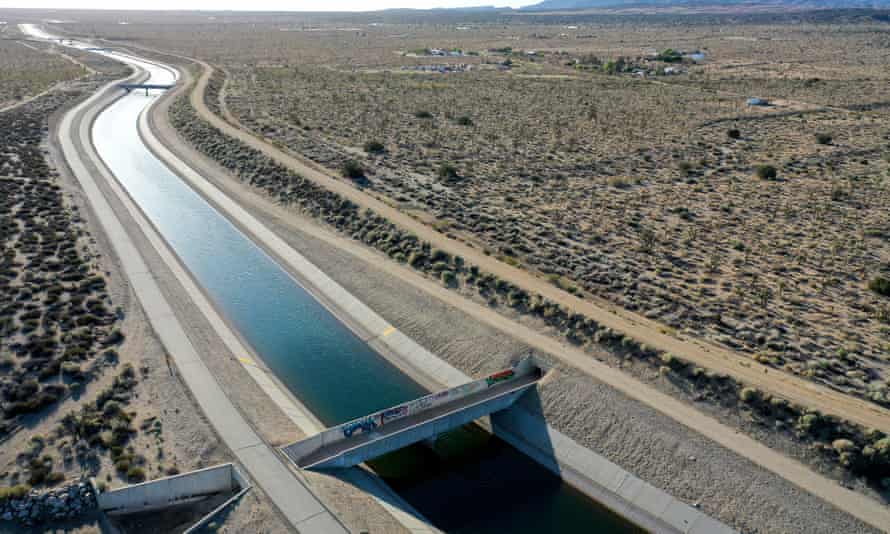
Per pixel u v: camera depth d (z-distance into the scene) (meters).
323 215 87.25
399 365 57.44
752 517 39.72
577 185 97.69
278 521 36.94
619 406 47.75
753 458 42.69
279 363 57.19
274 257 78.88
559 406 49.28
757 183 99.50
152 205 95.94
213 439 43.41
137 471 39.69
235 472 40.44
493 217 83.12
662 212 86.31
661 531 40.50
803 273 68.25
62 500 37.12
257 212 91.19
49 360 50.91
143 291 64.88
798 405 45.38
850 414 44.72
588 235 77.88
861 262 70.81
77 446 41.97
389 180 98.06
